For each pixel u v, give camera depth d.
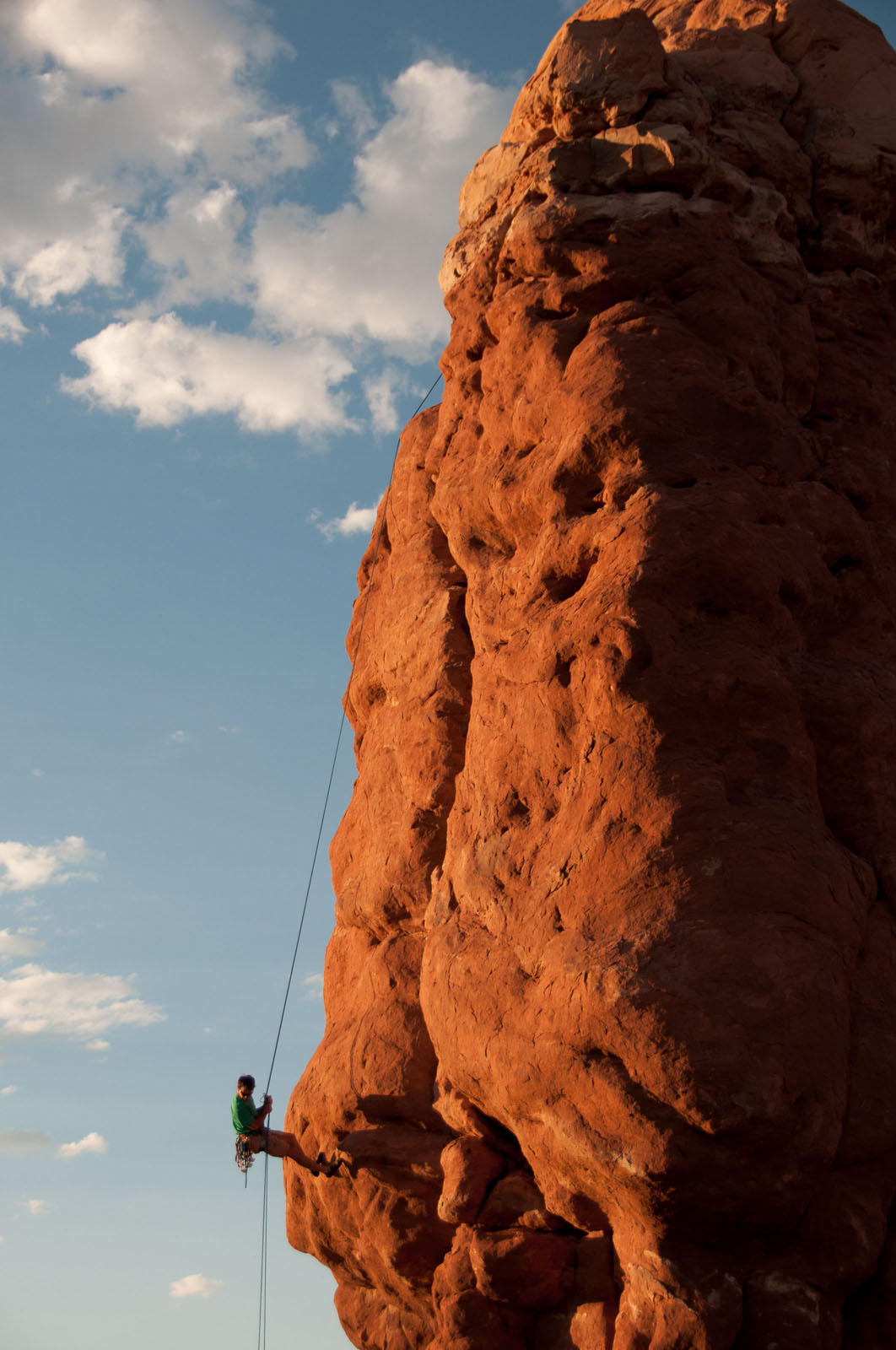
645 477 13.87
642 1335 11.29
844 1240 11.41
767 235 16.23
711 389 14.39
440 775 15.94
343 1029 16.50
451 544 16.52
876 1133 11.74
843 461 15.50
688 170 15.76
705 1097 10.79
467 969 13.21
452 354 18.00
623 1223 11.86
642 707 12.53
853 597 14.57
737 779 12.45
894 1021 12.16
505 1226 13.18
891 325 16.97
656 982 11.22
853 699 13.54
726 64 17.62
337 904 18.09
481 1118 13.75
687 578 13.07
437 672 16.28
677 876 11.78
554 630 13.55
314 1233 16.59
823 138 17.25
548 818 13.33
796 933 11.59
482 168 18.05
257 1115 15.76
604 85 16.20
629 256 15.40
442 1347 12.73
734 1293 11.18
